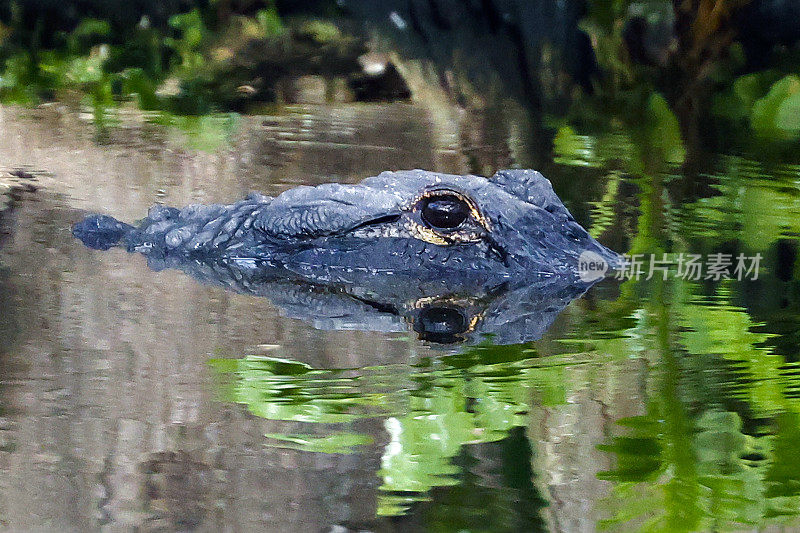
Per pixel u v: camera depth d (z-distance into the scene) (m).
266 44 17.86
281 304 5.66
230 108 13.90
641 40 14.59
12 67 15.59
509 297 5.88
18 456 3.86
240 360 4.81
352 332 5.26
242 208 6.80
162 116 12.50
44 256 6.28
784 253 6.77
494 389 4.55
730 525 3.61
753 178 9.05
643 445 4.10
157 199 7.71
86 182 8.21
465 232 6.35
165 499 3.62
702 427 4.25
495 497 3.69
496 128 11.93
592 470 3.91
